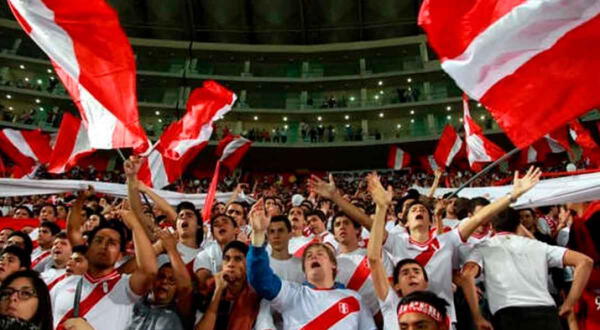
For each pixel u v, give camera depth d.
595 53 2.28
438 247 3.18
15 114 24.81
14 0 3.37
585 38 2.28
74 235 3.83
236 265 2.96
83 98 3.40
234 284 2.96
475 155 6.16
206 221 5.32
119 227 3.06
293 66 28.64
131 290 2.74
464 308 3.45
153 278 2.74
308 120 26.75
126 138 3.17
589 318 3.30
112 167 23.08
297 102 27.39
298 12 28.55
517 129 2.44
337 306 2.70
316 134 25.70
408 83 26.66
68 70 3.26
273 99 27.53
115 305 2.74
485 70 2.51
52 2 3.29
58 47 3.29
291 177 23.84
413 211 3.38
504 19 2.42
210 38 29.67
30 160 7.52
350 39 29.62
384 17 28.62
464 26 2.54
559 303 3.81
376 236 2.83
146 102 26.42
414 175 19.88
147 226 3.58
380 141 24.34
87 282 2.83
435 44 2.63
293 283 2.85
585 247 3.51
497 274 2.95
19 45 25.89
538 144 9.58
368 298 3.18
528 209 4.50
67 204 7.49
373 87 27.11
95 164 22.83
